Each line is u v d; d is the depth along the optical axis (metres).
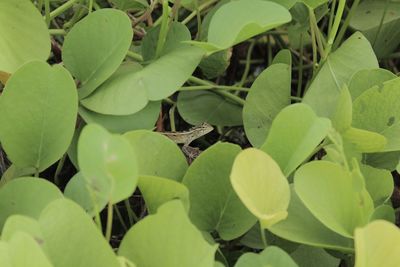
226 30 0.73
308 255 0.70
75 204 0.61
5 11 0.75
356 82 0.78
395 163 0.76
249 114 0.79
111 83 0.76
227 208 0.69
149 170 0.69
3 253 0.57
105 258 0.60
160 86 0.74
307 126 0.68
